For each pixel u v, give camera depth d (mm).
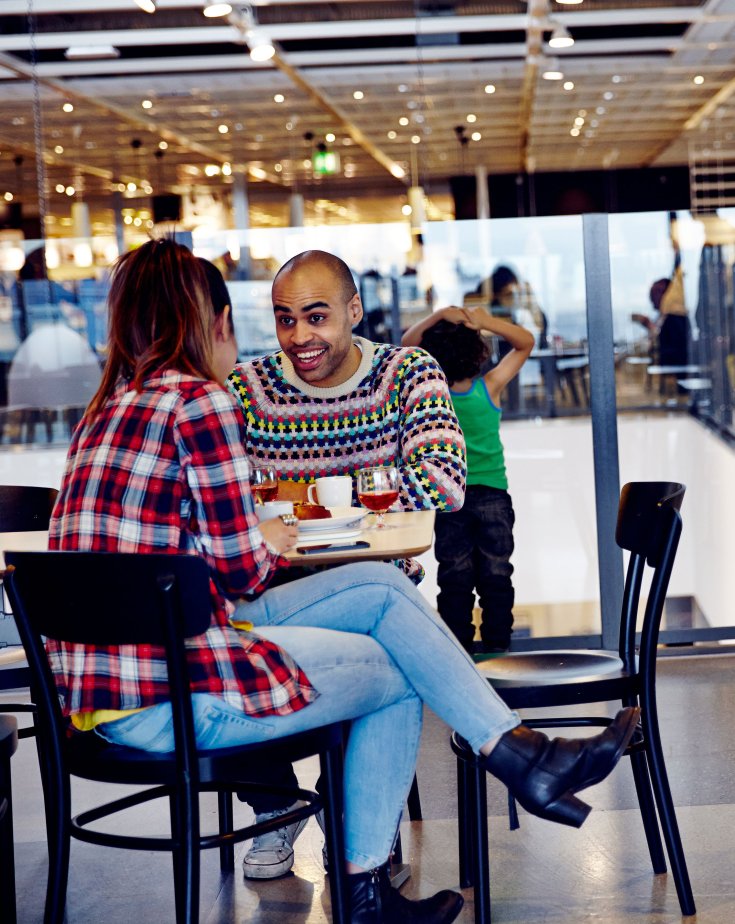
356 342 2672
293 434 2588
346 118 11930
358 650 1912
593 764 1944
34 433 5164
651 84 11328
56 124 10898
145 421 1773
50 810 2424
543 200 14555
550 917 2311
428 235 4809
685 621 4715
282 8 8500
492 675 2328
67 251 5262
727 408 4656
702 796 3004
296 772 3369
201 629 1670
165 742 1768
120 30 8555
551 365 4703
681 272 4656
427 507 2402
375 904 1945
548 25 9242
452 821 2939
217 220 13062
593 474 4711
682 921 2256
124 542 1750
